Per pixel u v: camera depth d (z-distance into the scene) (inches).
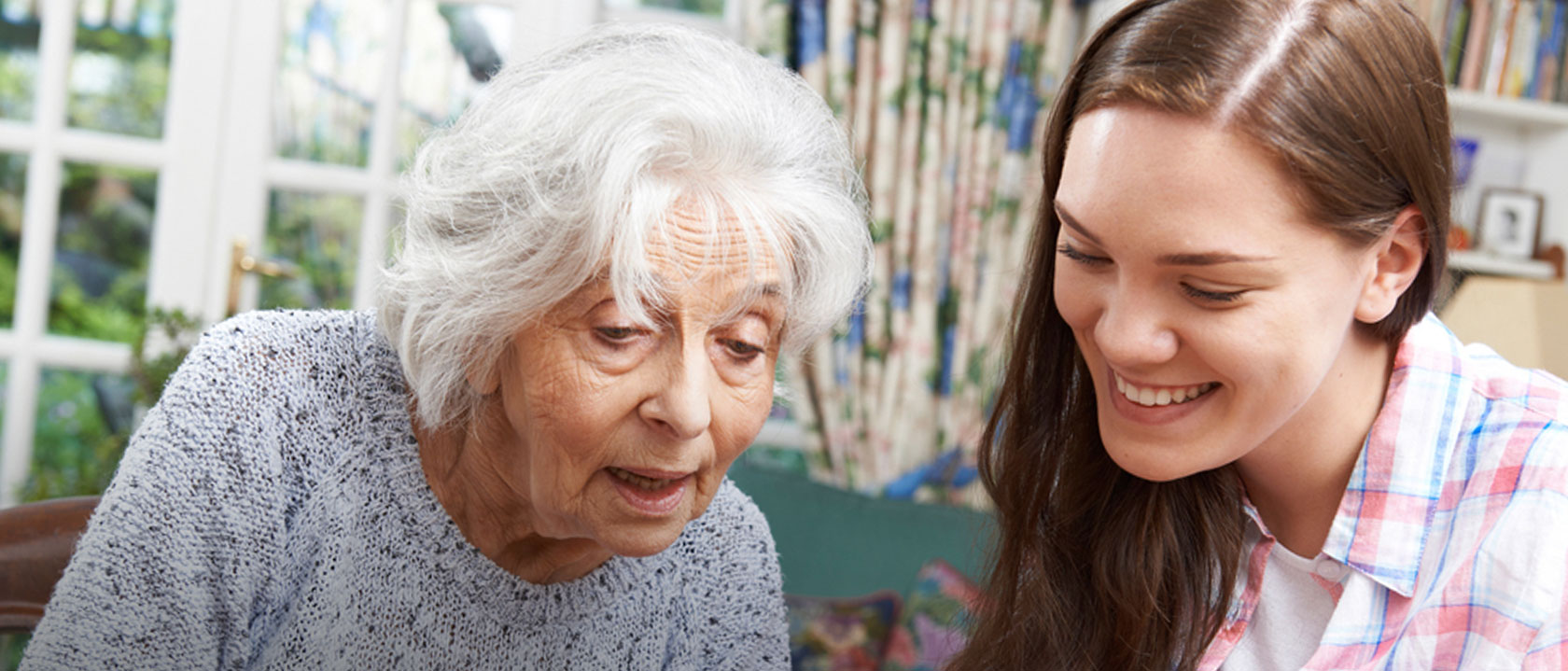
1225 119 31.5
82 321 135.7
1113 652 45.2
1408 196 34.9
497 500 40.5
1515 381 39.4
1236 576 43.2
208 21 131.7
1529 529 35.5
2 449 130.5
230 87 132.9
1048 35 128.3
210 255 133.9
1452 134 37.3
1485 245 119.7
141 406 123.6
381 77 135.2
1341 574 41.0
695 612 46.1
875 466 128.0
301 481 39.6
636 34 37.6
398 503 40.2
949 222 129.1
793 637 97.7
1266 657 43.4
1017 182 129.3
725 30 139.4
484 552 41.5
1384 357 40.4
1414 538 39.2
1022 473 46.4
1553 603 34.5
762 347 36.2
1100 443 44.8
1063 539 46.1
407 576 40.2
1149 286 33.4
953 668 49.2
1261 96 31.7
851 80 126.1
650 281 33.3
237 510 38.3
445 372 37.4
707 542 46.1
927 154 127.0
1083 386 44.8
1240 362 33.3
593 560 42.5
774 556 48.3
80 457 133.2
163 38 135.3
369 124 136.3
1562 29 117.6
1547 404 38.0
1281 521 43.1
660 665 45.6
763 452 135.0
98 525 37.4
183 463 38.0
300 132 135.2
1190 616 44.0
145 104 135.4
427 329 36.7
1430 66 35.7
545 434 35.9
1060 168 40.6
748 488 111.2
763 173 35.6
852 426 127.3
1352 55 33.2
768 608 47.8
